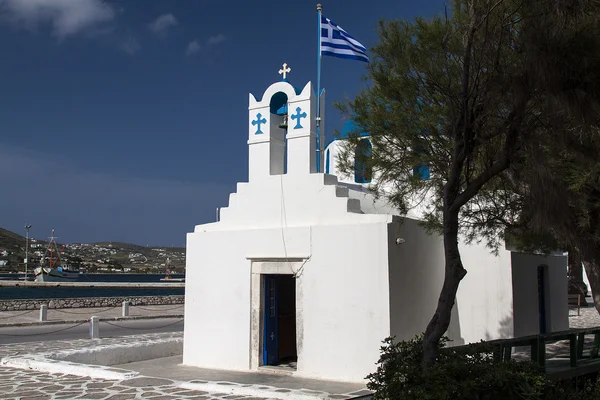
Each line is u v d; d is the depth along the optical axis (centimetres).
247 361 1237
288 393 867
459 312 1337
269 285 1269
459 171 751
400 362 745
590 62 627
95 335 1927
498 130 734
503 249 1302
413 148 854
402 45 821
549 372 920
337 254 1135
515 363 769
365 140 915
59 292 7394
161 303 3594
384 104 851
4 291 7512
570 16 630
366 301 1090
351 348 1097
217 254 1308
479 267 1326
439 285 1259
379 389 730
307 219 1209
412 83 820
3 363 1182
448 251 754
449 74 787
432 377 686
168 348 1517
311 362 1141
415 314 1152
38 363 1130
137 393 892
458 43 779
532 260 1452
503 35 700
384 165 872
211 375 1185
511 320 1282
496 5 679
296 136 1252
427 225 970
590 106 634
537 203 671
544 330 1570
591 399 836
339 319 1117
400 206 922
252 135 1316
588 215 824
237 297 1267
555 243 980
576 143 694
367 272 1095
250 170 1311
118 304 3381
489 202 956
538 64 643
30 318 2577
